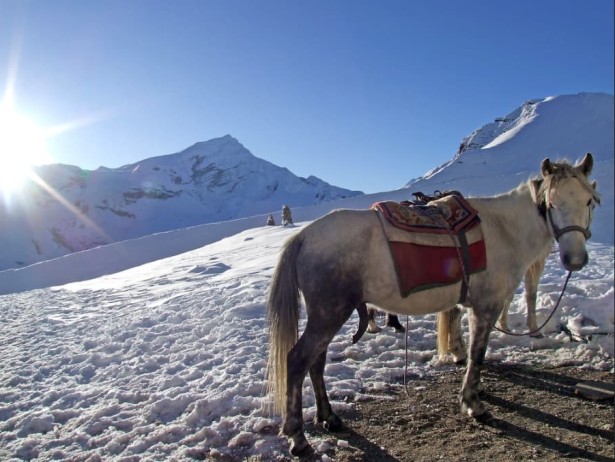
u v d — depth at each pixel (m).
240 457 3.70
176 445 3.92
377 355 5.78
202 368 5.70
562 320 5.96
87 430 4.32
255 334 6.85
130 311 10.27
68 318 10.41
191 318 8.53
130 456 3.76
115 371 6.00
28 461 3.90
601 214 22.80
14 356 7.24
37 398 5.28
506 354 5.54
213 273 15.94
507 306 5.94
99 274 34.94
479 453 3.59
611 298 5.82
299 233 4.00
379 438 3.87
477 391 4.14
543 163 4.09
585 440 3.69
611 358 5.15
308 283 3.84
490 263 4.12
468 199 4.50
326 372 5.22
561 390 4.57
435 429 3.98
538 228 4.32
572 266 3.87
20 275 35.34
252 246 24.30
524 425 3.98
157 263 25.33
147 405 4.71
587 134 97.25
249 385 4.88
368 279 3.89
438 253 3.94
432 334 6.40
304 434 3.84
